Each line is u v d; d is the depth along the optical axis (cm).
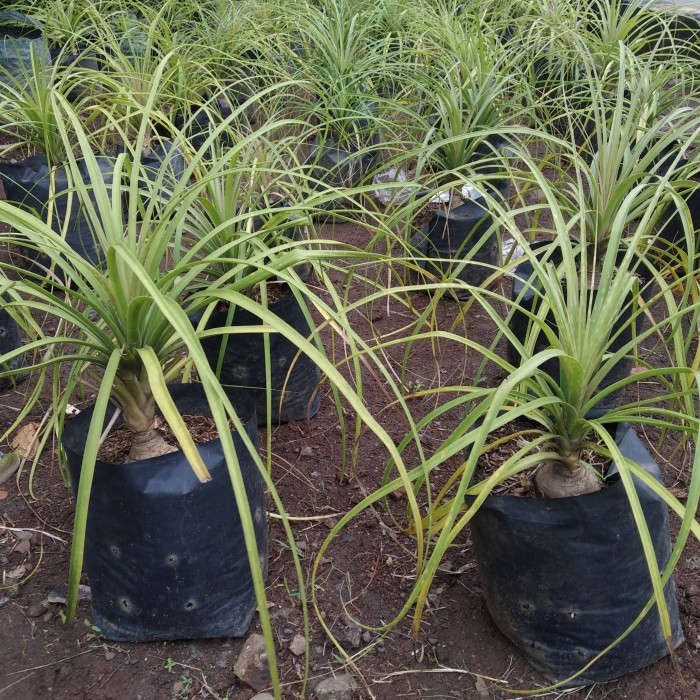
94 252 288
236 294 124
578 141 366
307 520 184
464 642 153
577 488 139
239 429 103
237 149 153
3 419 224
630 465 120
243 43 357
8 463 200
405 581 167
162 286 129
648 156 197
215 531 144
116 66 302
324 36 345
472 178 192
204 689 145
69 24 385
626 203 142
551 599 136
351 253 129
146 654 153
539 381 130
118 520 141
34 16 409
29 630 158
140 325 130
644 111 245
